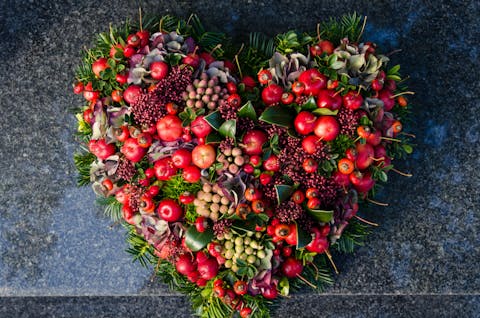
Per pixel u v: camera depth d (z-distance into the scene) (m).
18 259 0.97
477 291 0.97
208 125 0.76
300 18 0.95
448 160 0.96
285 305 1.00
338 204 0.80
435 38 0.96
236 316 0.90
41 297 1.03
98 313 1.02
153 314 1.02
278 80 0.80
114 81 0.81
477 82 0.96
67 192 0.97
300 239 0.77
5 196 0.97
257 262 0.79
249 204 0.78
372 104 0.80
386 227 0.96
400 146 0.86
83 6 0.95
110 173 0.80
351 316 1.01
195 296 0.85
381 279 0.96
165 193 0.81
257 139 0.77
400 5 0.95
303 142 0.78
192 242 0.78
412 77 0.96
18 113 0.97
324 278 0.90
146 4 0.94
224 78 0.79
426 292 0.97
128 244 0.97
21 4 0.96
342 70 0.79
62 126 0.97
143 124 0.77
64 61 0.96
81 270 0.97
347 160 0.77
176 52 0.81
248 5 0.94
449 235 0.97
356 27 0.88
